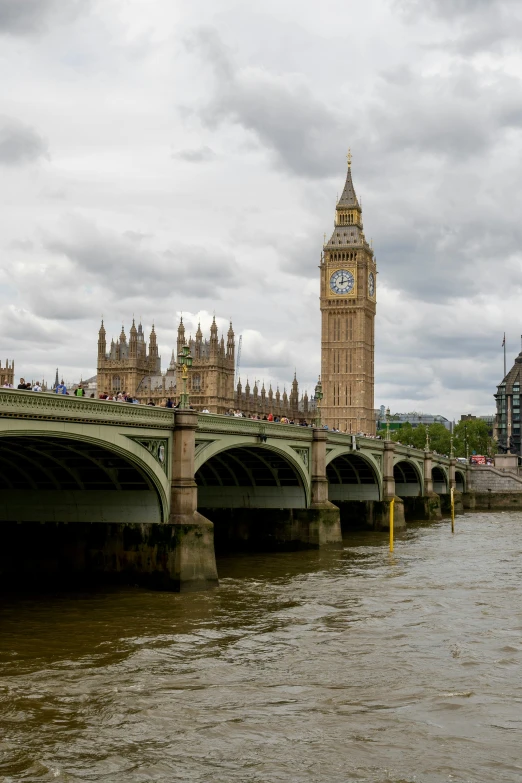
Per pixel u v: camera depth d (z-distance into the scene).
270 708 31.97
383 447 106.44
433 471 155.38
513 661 38.44
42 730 29.55
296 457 77.81
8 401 41.81
